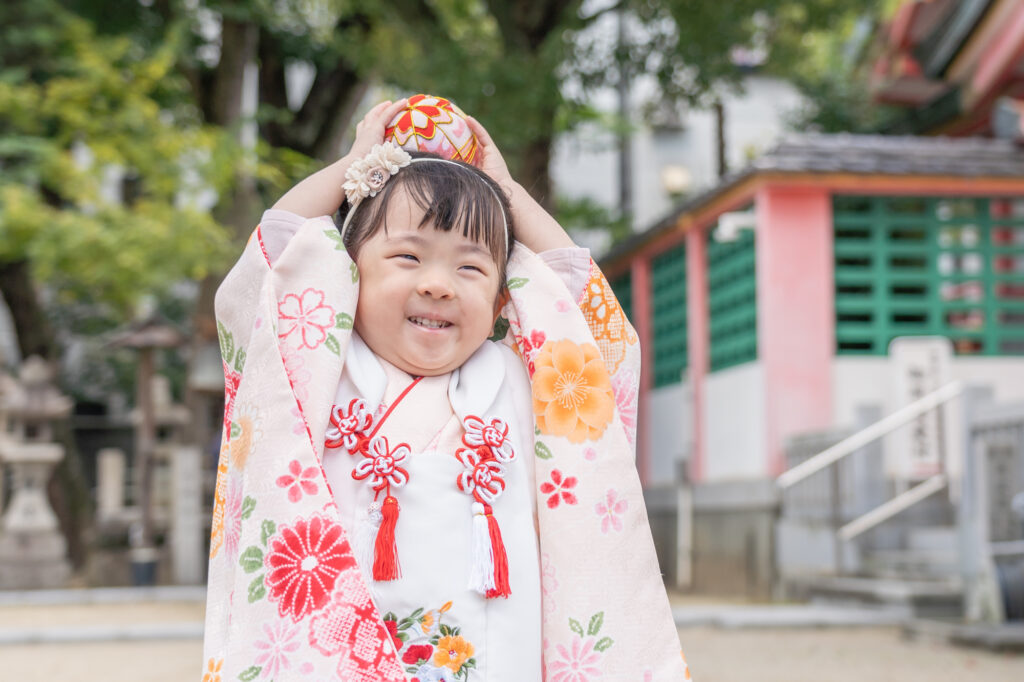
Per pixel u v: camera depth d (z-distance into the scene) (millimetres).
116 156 9836
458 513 1662
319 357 1700
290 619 1549
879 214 9812
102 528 13141
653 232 11906
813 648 6000
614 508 1770
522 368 1885
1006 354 9797
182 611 8680
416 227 1723
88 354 19516
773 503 9242
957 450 8195
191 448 11352
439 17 10266
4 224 9711
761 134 19016
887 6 12398
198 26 11820
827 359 9477
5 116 10727
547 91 9086
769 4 9398
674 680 1715
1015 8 9945
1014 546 6477
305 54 13250
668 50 9656
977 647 5871
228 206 11594
